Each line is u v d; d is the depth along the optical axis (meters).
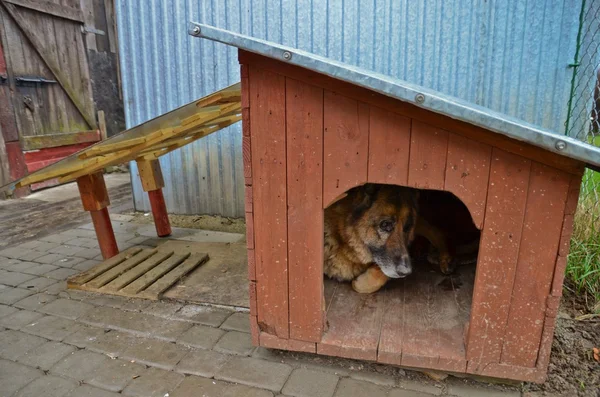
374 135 1.80
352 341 2.11
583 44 3.88
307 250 2.02
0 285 3.24
